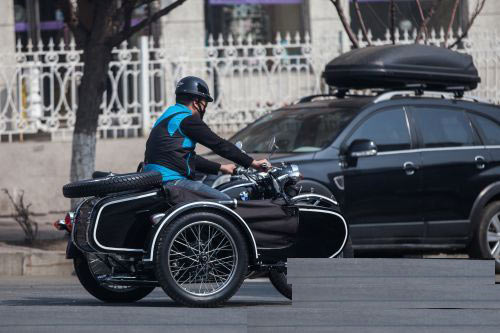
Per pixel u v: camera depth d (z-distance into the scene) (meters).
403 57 34.03
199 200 22.59
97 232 22.25
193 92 23.73
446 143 33.56
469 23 42.09
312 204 24.67
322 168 31.22
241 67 46.03
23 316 21.56
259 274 24.55
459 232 33.44
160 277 21.91
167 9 35.62
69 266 33.53
